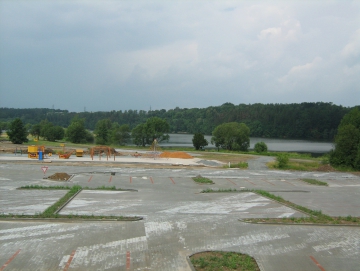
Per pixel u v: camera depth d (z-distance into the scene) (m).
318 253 14.02
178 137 170.00
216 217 19.08
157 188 28.38
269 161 56.34
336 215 20.42
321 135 143.12
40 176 32.50
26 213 18.66
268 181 34.28
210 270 11.93
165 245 14.34
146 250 13.71
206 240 15.15
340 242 15.38
